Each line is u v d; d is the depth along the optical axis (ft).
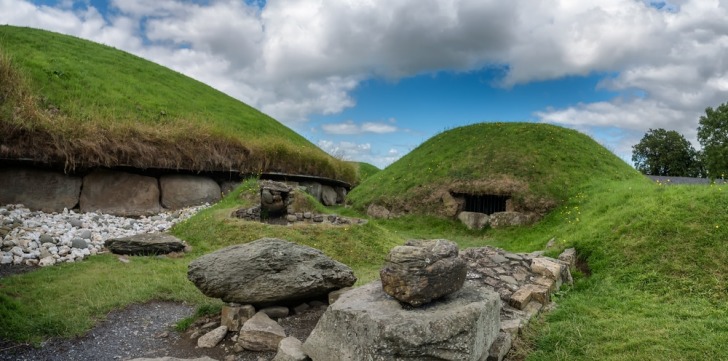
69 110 52.26
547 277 25.13
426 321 14.33
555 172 56.03
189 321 21.25
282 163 61.82
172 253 33.71
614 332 18.58
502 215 52.34
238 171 56.44
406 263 15.70
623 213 31.81
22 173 42.98
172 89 77.56
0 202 41.60
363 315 14.90
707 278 23.30
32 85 53.16
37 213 41.39
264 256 21.27
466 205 58.08
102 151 46.09
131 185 48.44
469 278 24.49
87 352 18.40
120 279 26.53
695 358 16.20
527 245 41.34
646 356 16.42
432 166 64.54
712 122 127.44
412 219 57.52
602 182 52.49
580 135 68.85
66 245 33.55
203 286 20.52
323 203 68.28
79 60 68.85
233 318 20.20
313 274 21.86
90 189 46.24
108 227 40.60
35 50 65.46
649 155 175.52
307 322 20.85
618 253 27.78
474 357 14.85
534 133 65.62
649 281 24.52
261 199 44.80
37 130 43.60
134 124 51.26
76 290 24.35
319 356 15.78
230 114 80.84
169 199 50.70
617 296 23.58
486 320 16.06
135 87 68.59
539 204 51.62
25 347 18.30
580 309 21.72
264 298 20.71
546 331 19.27
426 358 14.17
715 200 28.53
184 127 55.26
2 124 41.70
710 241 25.58
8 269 28.32
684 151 169.17
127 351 18.65
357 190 69.82
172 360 16.20
